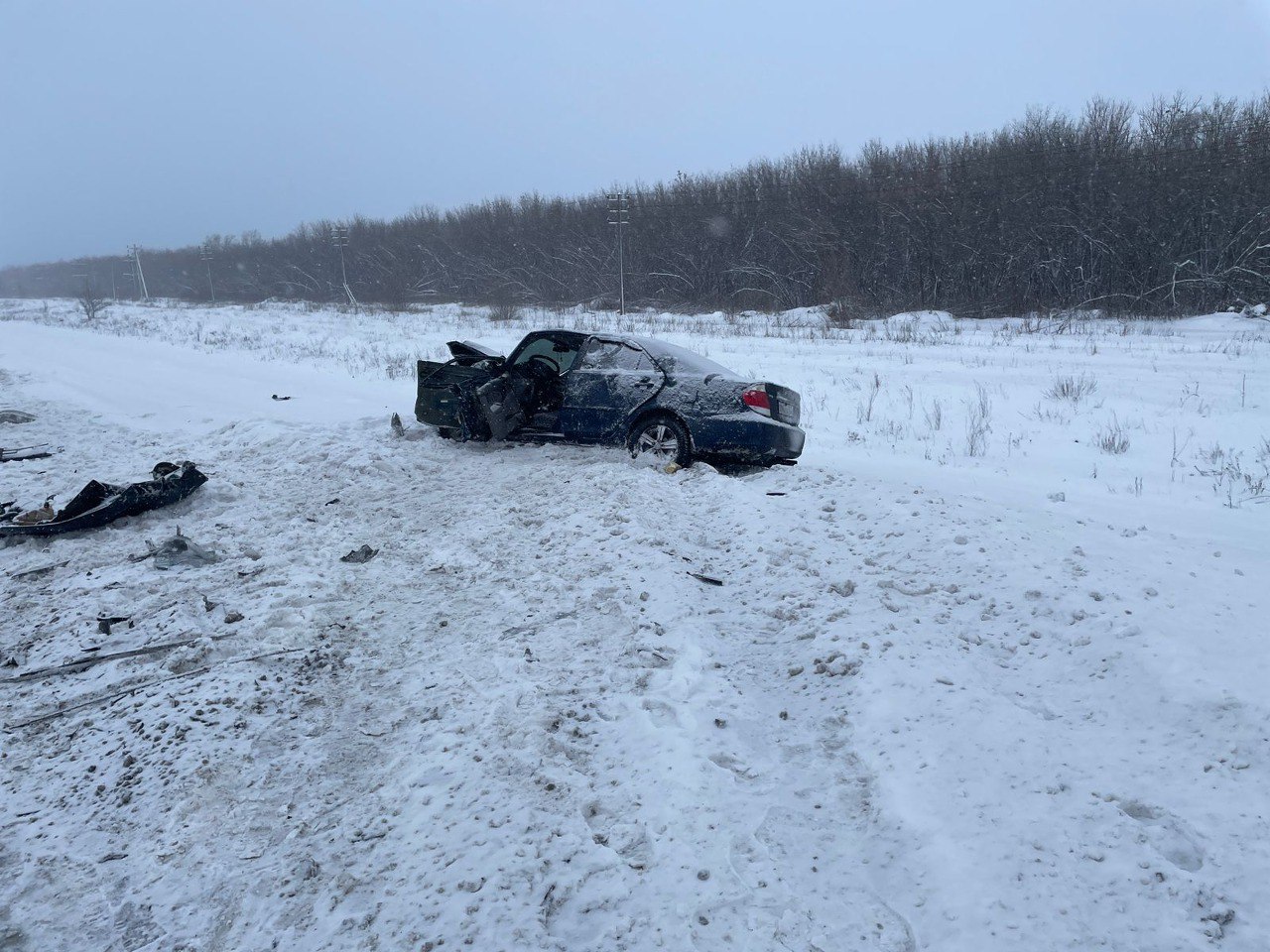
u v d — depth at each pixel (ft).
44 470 32.58
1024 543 19.13
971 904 8.98
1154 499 30.58
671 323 110.01
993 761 11.37
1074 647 14.46
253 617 17.87
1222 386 50.29
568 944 8.79
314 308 178.81
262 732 13.76
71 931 9.75
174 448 36.29
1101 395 49.75
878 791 11.00
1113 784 10.78
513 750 12.28
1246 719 11.59
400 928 9.10
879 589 17.02
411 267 204.44
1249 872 9.12
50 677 16.01
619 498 23.39
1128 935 8.45
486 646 16.22
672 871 9.75
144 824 11.62
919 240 132.16
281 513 26.30
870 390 54.49
